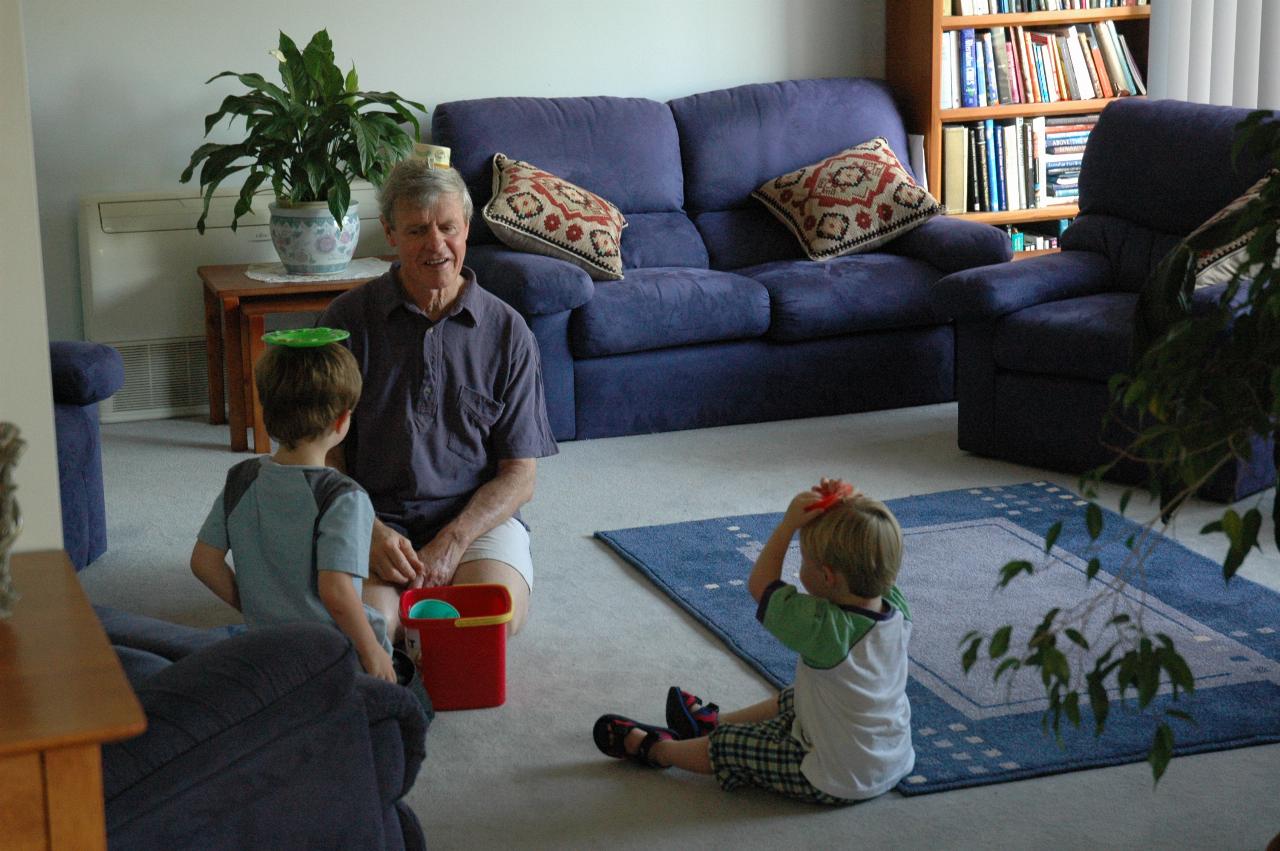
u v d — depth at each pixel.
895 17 5.48
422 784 2.32
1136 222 4.35
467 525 2.73
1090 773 2.32
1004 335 4.01
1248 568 3.19
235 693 1.43
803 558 2.21
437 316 2.77
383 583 2.64
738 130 5.12
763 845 2.12
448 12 5.07
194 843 1.41
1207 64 5.28
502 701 2.61
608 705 2.61
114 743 1.34
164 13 4.77
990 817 2.19
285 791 1.50
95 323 4.70
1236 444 1.36
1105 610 2.96
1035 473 4.00
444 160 4.64
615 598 3.14
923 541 3.40
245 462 2.33
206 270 4.63
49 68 4.69
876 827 2.17
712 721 2.43
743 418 4.61
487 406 2.82
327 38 4.41
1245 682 2.62
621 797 2.28
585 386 4.41
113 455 4.36
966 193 5.39
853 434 4.46
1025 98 5.42
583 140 4.94
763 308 4.52
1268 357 1.39
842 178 4.95
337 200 4.29
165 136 4.85
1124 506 1.48
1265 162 3.99
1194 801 2.23
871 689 2.19
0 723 1.14
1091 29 5.48
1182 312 1.65
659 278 4.53
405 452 2.78
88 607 1.36
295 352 2.25
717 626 2.94
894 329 4.72
